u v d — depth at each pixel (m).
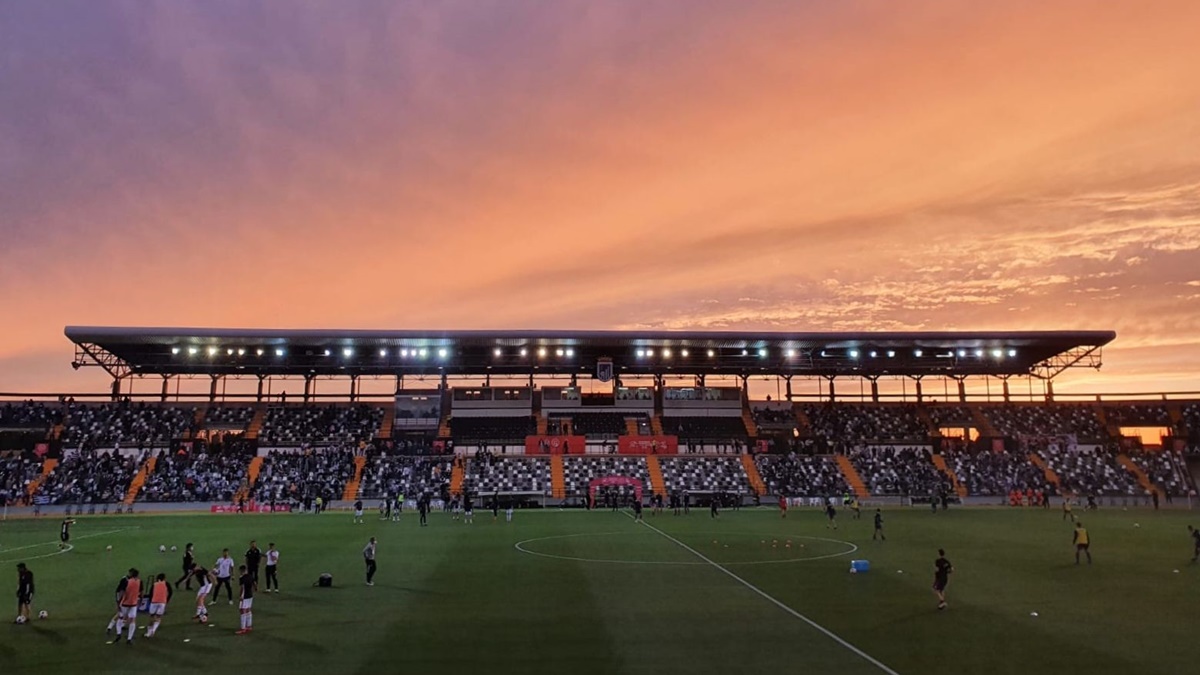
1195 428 93.25
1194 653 20.38
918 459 90.50
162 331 80.19
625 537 49.12
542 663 19.61
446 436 91.69
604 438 92.56
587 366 94.62
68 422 87.19
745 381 100.88
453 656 20.23
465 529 54.84
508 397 95.94
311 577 32.81
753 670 18.92
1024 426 97.19
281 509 73.38
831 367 97.06
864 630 23.02
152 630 22.53
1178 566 35.72
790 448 92.56
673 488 83.38
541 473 84.69
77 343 82.88
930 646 21.11
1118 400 100.25
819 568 35.34
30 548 44.25
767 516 66.06
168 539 48.72
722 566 36.00
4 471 77.94
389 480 81.38
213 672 18.92
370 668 19.17
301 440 88.94
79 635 22.84
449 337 83.56
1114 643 21.41
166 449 84.75
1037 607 26.34
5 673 19.06
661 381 98.88
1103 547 43.09
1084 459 89.94
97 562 38.31
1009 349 91.88
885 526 56.56
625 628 23.33
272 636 22.44
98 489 75.88
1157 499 75.12
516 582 31.58
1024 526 56.22
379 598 28.16
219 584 27.75
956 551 41.44
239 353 88.00
